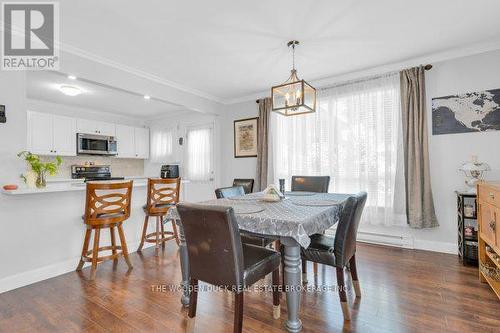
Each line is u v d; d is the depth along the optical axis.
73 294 2.11
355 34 2.54
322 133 3.76
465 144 2.89
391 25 2.39
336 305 1.91
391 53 2.96
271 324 1.71
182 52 2.89
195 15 2.20
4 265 2.19
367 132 3.39
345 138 3.57
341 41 2.68
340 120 3.61
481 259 2.21
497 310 1.78
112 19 2.24
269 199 2.22
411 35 2.58
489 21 2.33
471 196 2.60
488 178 2.74
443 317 1.72
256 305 1.95
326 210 1.82
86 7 2.07
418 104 3.04
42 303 1.97
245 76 3.67
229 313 1.84
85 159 5.22
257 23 2.34
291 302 1.58
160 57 3.02
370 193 3.36
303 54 2.98
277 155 4.17
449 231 2.96
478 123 2.83
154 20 2.27
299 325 1.60
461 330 1.58
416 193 3.00
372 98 3.37
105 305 1.94
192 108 4.29
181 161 5.54
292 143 4.02
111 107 5.01
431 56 3.02
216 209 1.35
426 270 2.48
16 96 2.28
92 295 2.09
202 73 3.54
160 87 3.72
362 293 2.06
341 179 3.59
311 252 1.81
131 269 2.61
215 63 3.21
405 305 1.88
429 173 3.00
